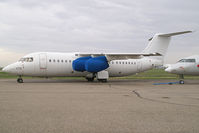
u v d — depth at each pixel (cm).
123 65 2453
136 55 2194
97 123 539
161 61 2605
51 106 762
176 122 554
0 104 796
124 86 1720
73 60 2248
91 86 1672
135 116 618
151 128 500
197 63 2169
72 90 1335
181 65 2178
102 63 2153
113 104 816
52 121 554
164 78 3309
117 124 532
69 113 651
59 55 2227
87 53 2216
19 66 2052
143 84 2002
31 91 1254
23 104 799
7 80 2502
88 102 859
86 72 2309
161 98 998
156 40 2478
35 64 2097
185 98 1004
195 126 518
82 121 558
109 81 2497
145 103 845
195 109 724
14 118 582
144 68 2544
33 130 476
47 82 2152
